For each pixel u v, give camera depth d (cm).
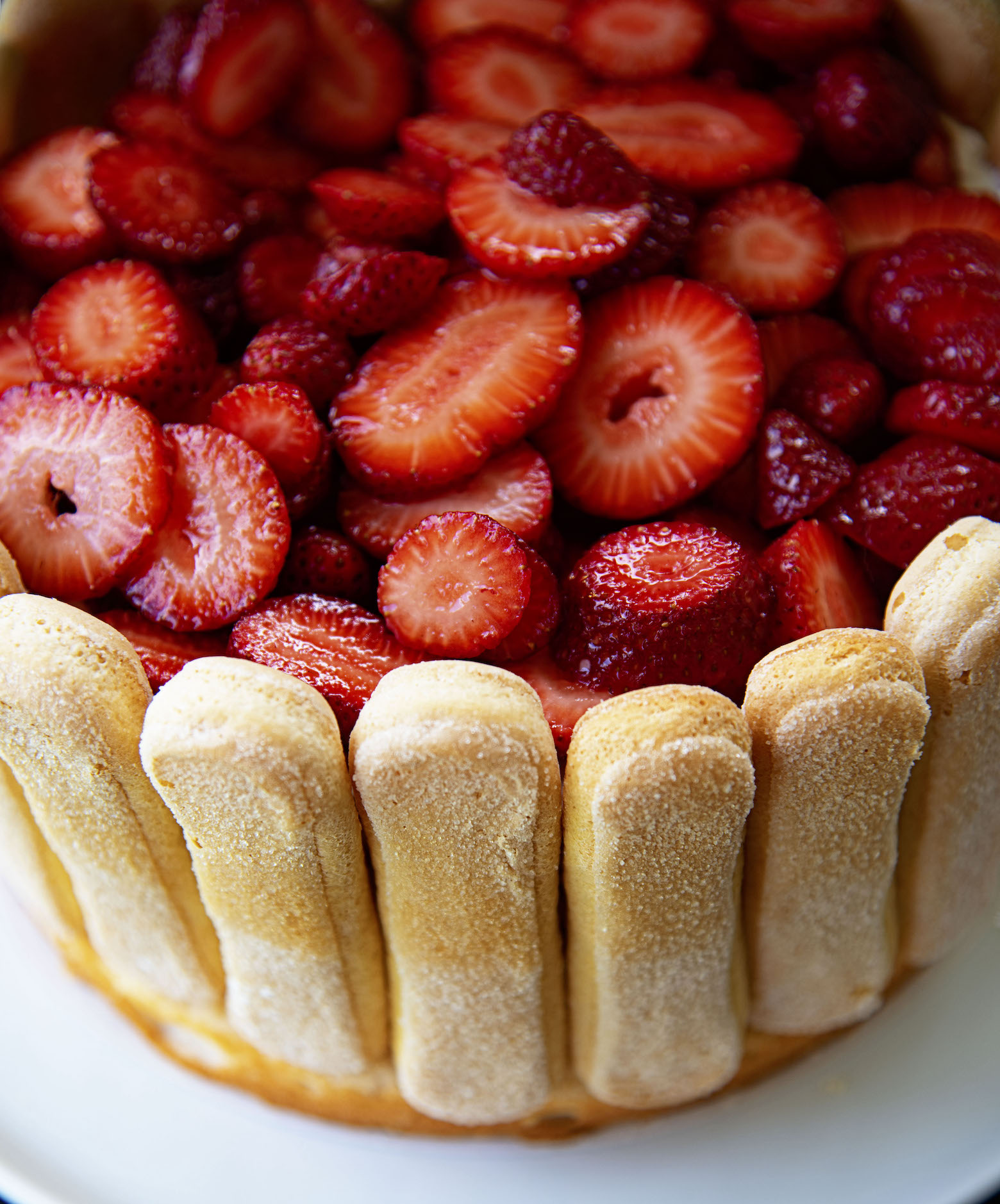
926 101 52
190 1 54
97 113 54
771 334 48
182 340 47
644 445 46
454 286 47
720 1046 45
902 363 48
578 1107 46
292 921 42
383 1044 46
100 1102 47
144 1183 46
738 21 53
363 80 53
